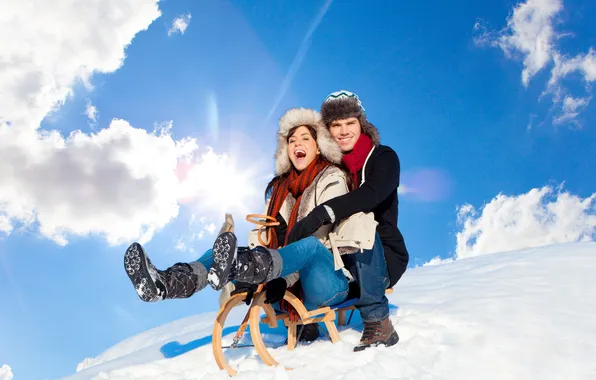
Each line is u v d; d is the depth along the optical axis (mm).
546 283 3508
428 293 3537
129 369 2434
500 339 2416
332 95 2701
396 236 2529
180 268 1982
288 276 2285
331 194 2434
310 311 2314
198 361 2510
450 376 2074
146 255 1841
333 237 2328
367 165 2523
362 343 2328
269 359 2160
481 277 4031
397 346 2322
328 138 2592
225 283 1854
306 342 2619
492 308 2902
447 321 2691
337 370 2086
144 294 1845
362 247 2246
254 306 2170
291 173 2656
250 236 2688
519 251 5613
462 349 2312
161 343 3150
